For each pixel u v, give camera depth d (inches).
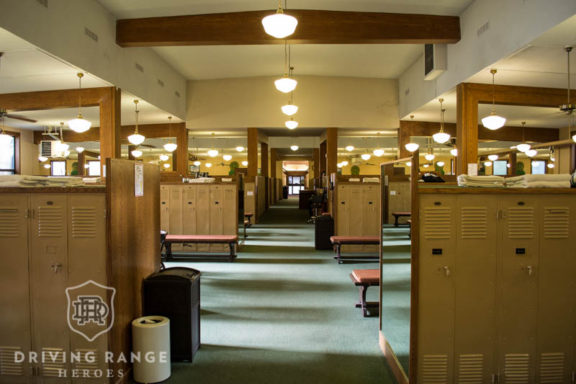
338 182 330.3
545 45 236.2
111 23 307.9
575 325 108.2
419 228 102.9
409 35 314.0
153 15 310.3
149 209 135.7
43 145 462.6
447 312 104.0
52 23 232.7
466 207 104.0
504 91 328.5
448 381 104.6
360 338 148.7
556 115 483.8
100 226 107.0
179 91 497.0
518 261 106.3
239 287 220.7
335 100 523.8
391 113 525.3
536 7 223.8
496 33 265.9
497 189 104.9
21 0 206.5
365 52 420.5
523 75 301.3
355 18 309.4
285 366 126.0
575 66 277.6
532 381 107.5
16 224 109.8
